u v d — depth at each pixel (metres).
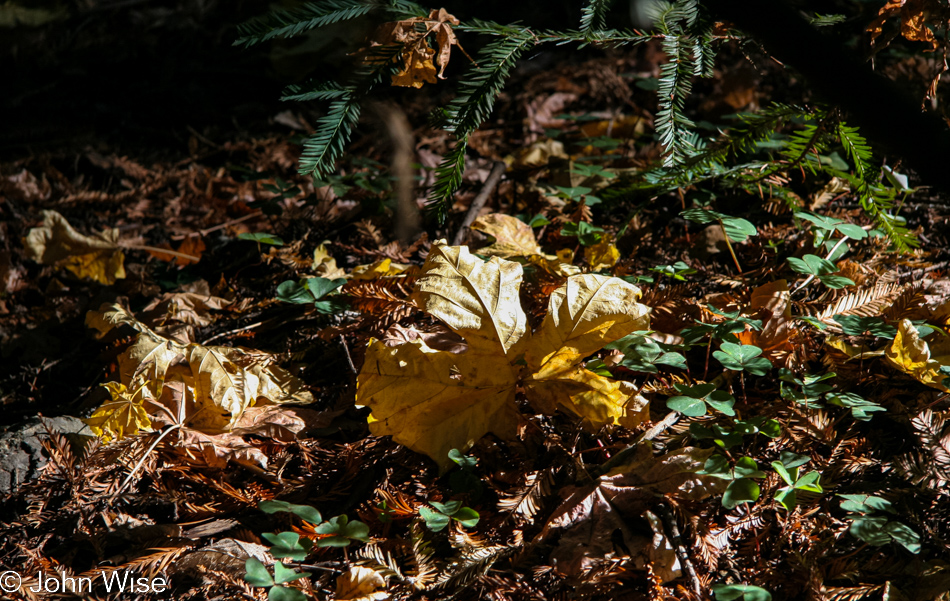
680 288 1.64
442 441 1.53
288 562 1.49
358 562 1.46
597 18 1.54
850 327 1.57
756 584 1.46
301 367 1.67
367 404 1.53
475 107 1.53
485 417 1.54
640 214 1.89
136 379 1.58
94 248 1.89
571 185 1.95
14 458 1.56
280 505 1.47
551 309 1.55
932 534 1.47
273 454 1.58
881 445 1.55
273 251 1.84
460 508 1.48
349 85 1.52
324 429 1.60
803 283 1.67
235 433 1.58
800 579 1.45
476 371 1.54
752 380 1.61
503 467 1.55
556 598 1.45
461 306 1.55
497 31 1.52
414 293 1.55
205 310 1.78
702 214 1.72
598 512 1.49
